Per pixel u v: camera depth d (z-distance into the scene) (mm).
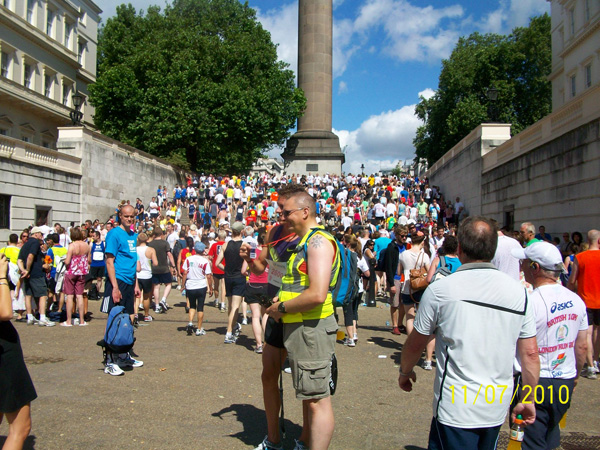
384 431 4828
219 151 42094
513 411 3182
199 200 32844
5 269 3559
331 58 49125
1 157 20016
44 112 38000
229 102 38969
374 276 14344
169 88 38125
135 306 10258
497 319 2812
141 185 33375
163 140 37594
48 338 8938
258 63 43094
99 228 22328
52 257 11648
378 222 27484
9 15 34438
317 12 48250
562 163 15695
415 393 6090
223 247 8930
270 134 42312
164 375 6586
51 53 39938
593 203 13789
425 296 2992
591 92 13906
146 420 4930
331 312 3805
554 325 3701
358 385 6395
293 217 3873
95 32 48062
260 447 4211
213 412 5203
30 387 3621
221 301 13141
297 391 3695
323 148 48000
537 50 46719
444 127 48656
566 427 5051
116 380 6309
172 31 41375
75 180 25438
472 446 2750
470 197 26375
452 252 7227
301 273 3777
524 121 48062
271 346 4195
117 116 39781
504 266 6449
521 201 19250
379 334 10117
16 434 3557
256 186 37188
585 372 7215
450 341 2832
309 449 4098
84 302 11648
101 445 4297
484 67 47062
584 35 29906
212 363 7293
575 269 7312
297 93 46312
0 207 20078
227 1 47062
